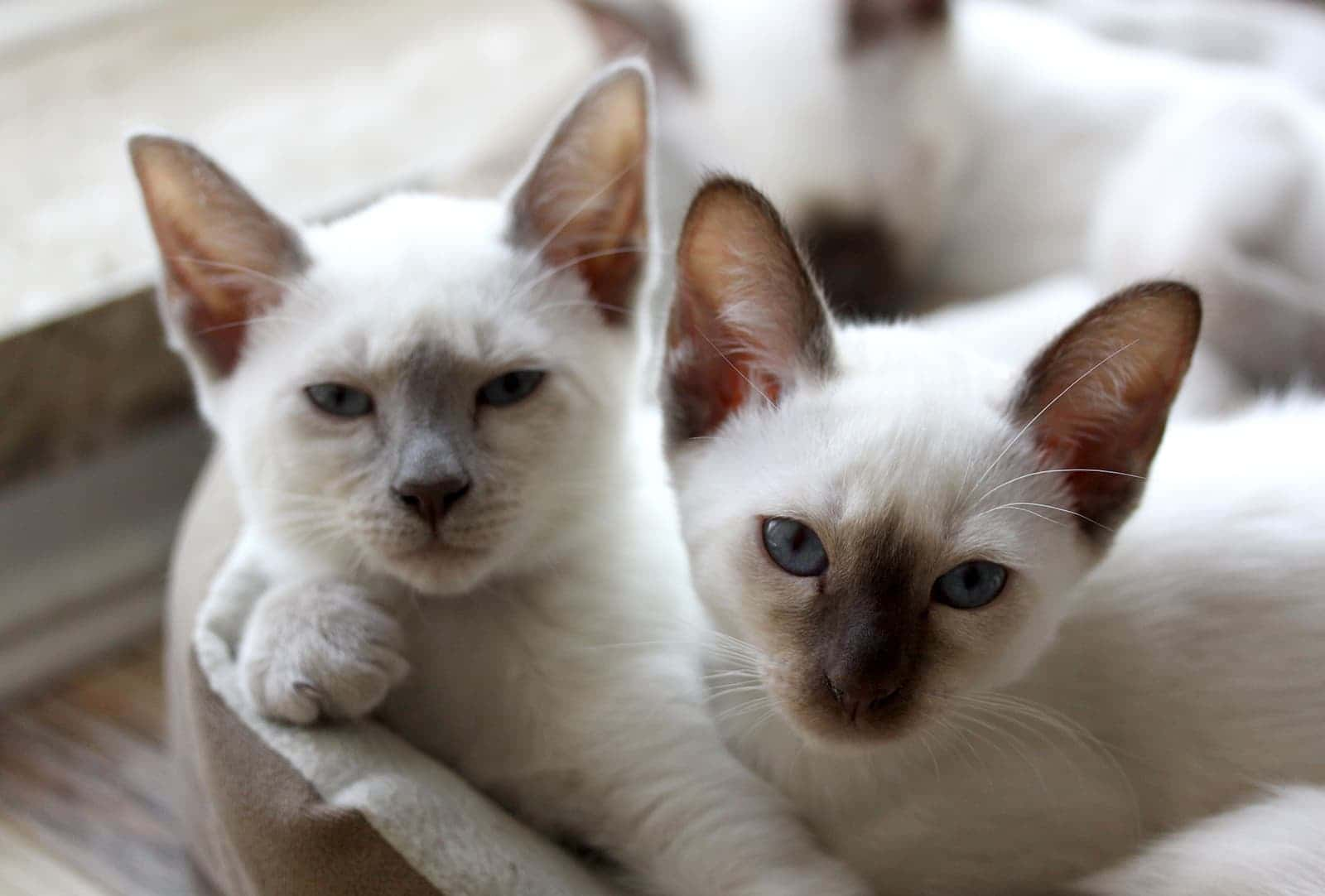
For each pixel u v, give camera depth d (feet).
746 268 1.35
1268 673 1.38
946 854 1.37
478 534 1.37
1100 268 2.02
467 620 1.43
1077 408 1.33
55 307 1.87
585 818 1.42
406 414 1.37
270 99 2.22
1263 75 2.15
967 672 1.30
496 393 1.40
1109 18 2.38
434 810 1.33
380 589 1.42
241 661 1.39
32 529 1.95
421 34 2.45
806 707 1.29
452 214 1.48
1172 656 1.40
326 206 2.00
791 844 1.37
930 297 2.18
